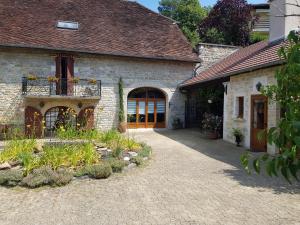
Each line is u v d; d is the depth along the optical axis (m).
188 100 17.53
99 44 15.77
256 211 4.82
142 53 16.30
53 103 14.69
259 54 11.59
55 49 14.43
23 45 13.84
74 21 16.56
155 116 17.30
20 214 4.84
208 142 12.38
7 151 7.93
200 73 17.48
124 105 16.27
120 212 4.87
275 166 1.49
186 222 4.45
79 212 4.89
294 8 11.27
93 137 10.41
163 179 6.79
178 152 10.21
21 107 14.27
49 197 5.66
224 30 24.59
